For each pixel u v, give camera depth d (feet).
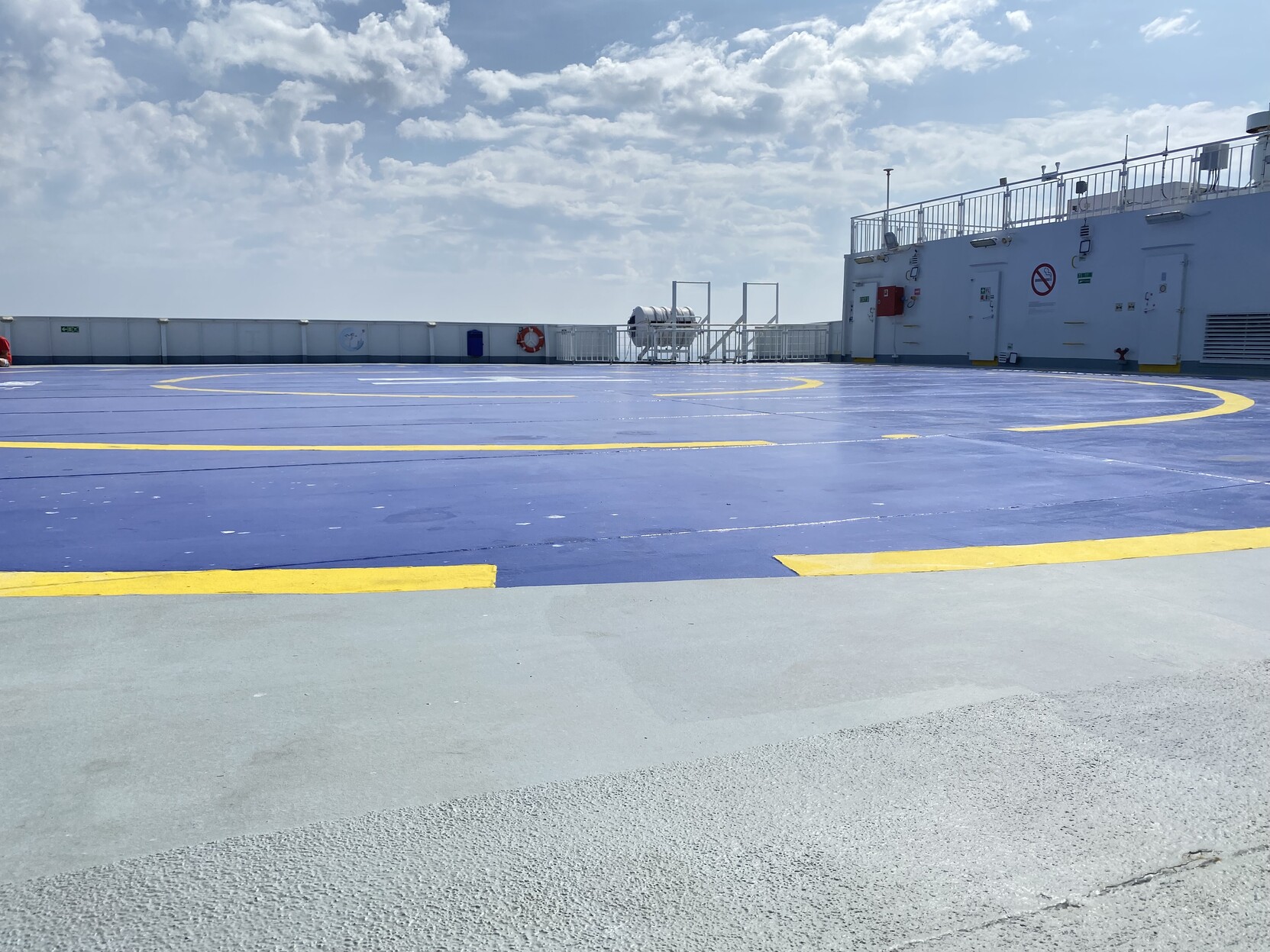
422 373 82.69
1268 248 65.77
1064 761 7.19
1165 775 6.98
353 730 7.72
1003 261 89.81
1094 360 80.59
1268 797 6.67
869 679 8.89
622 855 5.92
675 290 115.65
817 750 7.37
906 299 103.45
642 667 9.21
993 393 50.37
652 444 27.30
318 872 5.71
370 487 19.71
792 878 5.69
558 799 6.60
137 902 5.40
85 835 6.08
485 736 7.62
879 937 5.15
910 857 5.90
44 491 19.25
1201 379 65.57
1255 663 9.33
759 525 16.05
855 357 113.09
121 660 9.34
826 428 31.60
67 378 68.69
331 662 9.32
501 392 53.06
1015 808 6.49
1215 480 20.79
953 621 10.70
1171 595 11.82
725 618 10.84
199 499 18.44
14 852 5.87
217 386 59.00
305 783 6.81
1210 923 5.28
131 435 29.45
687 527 15.88
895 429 31.30
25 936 5.09
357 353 108.58
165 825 6.22
